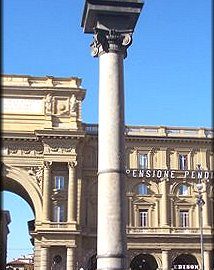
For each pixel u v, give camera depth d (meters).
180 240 86.56
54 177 84.12
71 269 80.00
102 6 26.23
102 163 25.69
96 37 26.50
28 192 83.12
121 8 26.36
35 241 81.75
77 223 82.12
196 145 91.00
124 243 24.91
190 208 88.50
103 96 26.31
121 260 24.52
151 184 88.81
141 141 89.75
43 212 82.19
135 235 85.50
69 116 85.81
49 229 81.06
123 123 26.20
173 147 90.50
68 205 82.62
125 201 25.55
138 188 88.38
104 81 26.41
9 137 83.69
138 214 87.38
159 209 87.94
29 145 84.44
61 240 81.25
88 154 87.56
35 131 83.56
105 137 25.83
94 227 84.94
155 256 85.94
